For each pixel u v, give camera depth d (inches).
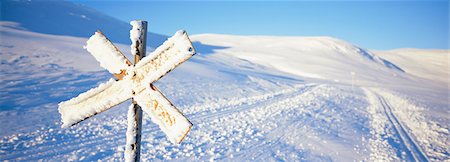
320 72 2230.6
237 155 334.0
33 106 445.1
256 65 2239.2
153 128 402.6
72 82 641.0
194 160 306.7
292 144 394.6
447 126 610.9
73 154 290.2
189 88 784.3
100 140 338.0
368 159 356.5
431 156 389.1
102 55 73.3
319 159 344.5
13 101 450.0
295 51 3334.2
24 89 525.0
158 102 67.7
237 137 403.5
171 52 64.8
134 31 68.5
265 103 727.1
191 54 62.4
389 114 726.5
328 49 3641.7
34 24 1953.7
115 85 71.9
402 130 542.9
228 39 4697.3
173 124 65.6
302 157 346.3
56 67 740.7
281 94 938.1
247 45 4057.6
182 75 957.8
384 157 366.6
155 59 66.9
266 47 3688.5
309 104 766.5
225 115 541.0
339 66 2662.4
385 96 1164.5
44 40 1073.5
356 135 469.1
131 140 71.8
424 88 1991.9
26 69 669.9
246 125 475.5
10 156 269.7
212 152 334.6
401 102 997.2
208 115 528.4
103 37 73.5
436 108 934.4
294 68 2331.4
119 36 2514.8
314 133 458.3
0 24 1551.4
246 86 1020.5
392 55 5177.2
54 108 451.8
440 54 5890.8
